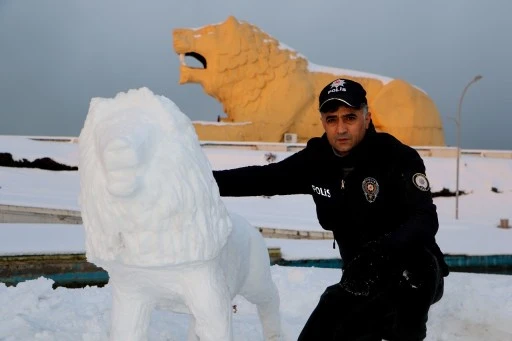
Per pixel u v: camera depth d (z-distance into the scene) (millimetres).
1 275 7840
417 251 2465
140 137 1794
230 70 21500
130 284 2143
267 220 14117
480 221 16203
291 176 2721
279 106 21562
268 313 3014
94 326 3746
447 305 4125
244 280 2701
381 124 22641
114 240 1924
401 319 2471
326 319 2459
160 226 1884
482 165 20094
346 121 2422
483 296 4348
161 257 1923
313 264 9664
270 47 21906
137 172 1801
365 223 2500
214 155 19250
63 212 13070
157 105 1917
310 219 14875
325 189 2590
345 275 2334
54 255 8141
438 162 20266
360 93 2428
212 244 2004
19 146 19031
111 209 1871
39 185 17219
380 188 2434
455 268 10414
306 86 21844
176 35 21531
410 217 2336
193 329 2869
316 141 2650
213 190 2031
